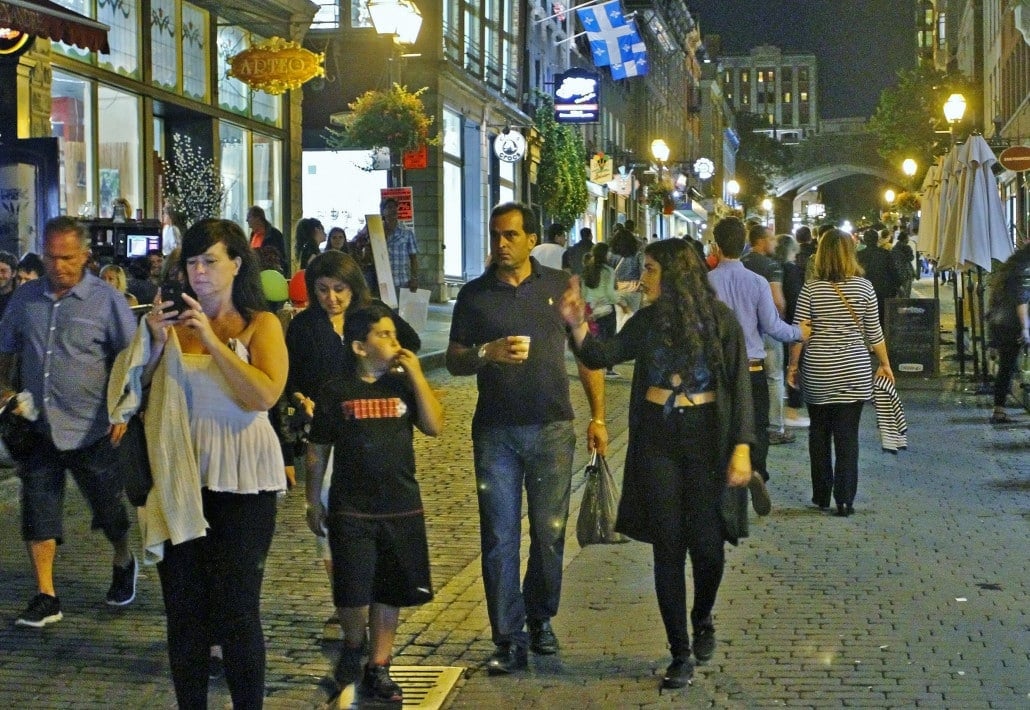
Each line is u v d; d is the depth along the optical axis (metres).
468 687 5.97
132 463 4.93
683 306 5.84
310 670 6.18
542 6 47.53
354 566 5.46
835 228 9.77
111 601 7.24
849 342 9.57
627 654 6.41
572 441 6.26
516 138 37.38
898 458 12.26
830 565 8.18
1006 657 6.26
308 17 25.86
